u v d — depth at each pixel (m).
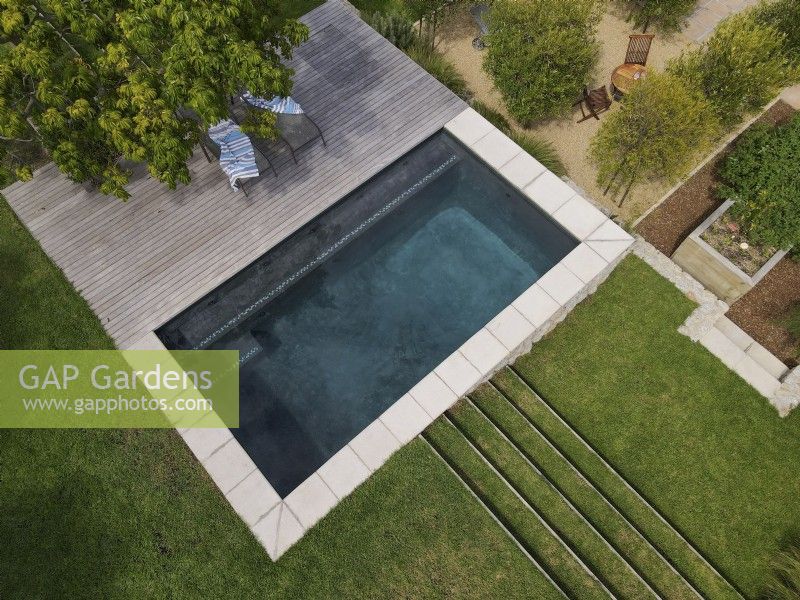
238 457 14.45
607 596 13.34
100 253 17.02
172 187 15.27
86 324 16.09
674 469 15.05
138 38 13.51
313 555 13.62
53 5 13.61
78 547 13.79
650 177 18.89
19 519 14.07
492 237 17.83
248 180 17.95
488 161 18.59
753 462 15.07
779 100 20.41
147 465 14.55
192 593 13.36
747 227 17.02
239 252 17.03
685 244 16.88
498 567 13.55
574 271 16.67
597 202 18.64
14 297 16.47
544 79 17.80
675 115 16.23
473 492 14.24
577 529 14.13
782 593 13.34
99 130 14.28
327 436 15.20
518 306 16.16
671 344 16.44
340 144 18.73
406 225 17.98
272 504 14.03
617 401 15.83
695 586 13.73
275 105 17.09
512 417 15.55
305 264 17.30
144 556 13.69
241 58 13.30
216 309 16.61
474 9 21.95
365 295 16.98
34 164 18.44
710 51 17.88
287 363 16.03
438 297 16.97
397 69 20.20
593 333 16.64
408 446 14.69
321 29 21.06
